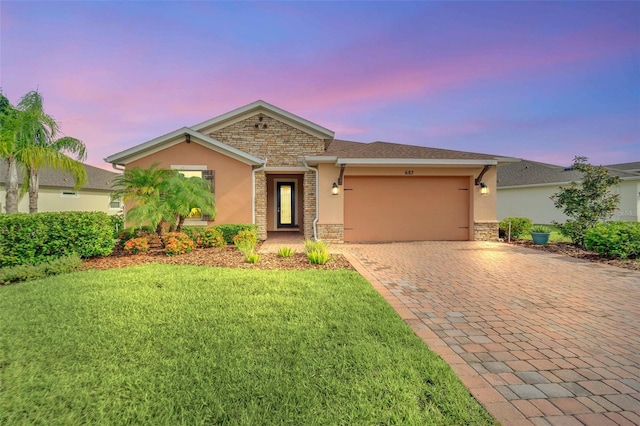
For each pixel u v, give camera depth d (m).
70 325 3.89
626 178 18.09
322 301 4.85
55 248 7.57
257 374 2.85
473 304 5.10
